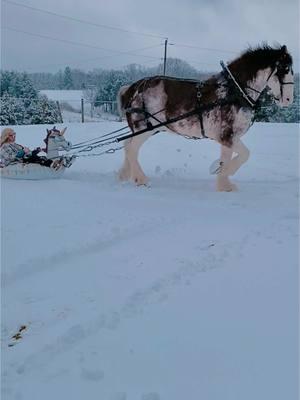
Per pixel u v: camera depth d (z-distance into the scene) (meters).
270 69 5.09
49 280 2.85
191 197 5.05
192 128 5.30
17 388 1.79
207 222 4.05
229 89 5.09
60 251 3.31
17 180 5.63
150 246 3.42
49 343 2.10
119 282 2.77
